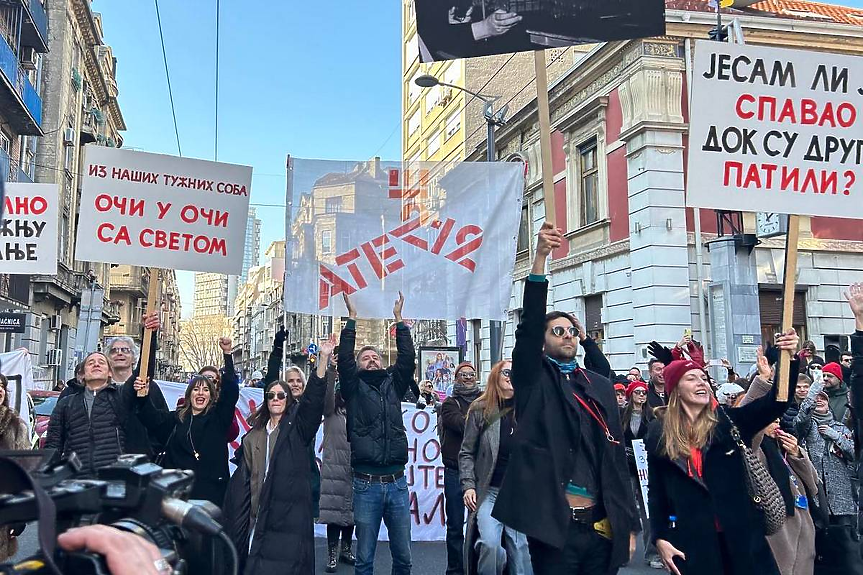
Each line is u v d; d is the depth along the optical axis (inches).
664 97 633.6
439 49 165.8
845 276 648.4
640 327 628.7
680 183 629.3
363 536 218.2
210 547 70.4
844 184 180.2
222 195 237.0
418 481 347.9
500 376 187.3
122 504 52.4
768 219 621.3
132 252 227.3
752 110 179.5
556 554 139.6
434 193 254.8
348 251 249.3
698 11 680.4
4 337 919.7
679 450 156.3
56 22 1146.7
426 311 248.4
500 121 667.4
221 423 225.9
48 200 257.4
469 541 177.8
